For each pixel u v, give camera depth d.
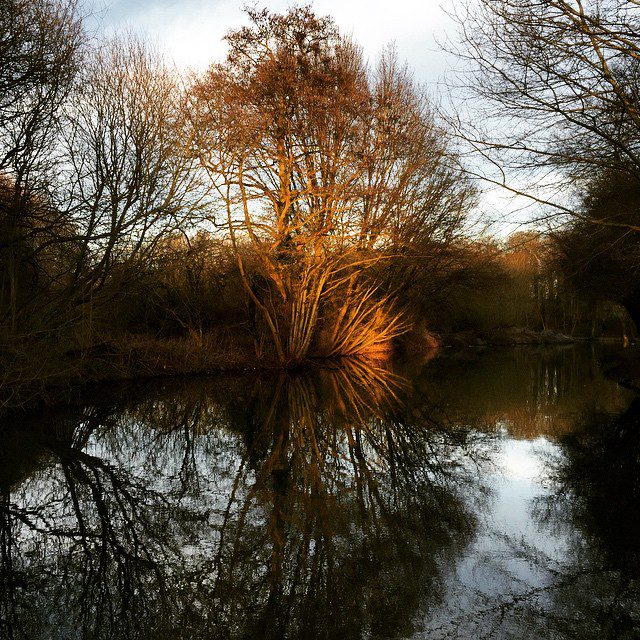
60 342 12.12
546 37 7.54
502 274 34.47
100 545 5.17
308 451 9.20
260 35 16.80
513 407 13.71
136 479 7.43
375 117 18.25
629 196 11.65
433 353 35.50
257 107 16.88
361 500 6.52
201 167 14.01
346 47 19.53
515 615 3.70
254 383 17.14
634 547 4.96
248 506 6.29
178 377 17.58
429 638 3.41
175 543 5.19
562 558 4.70
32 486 7.04
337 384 17.59
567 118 7.87
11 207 10.66
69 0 11.23
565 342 56.50
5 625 3.77
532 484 7.16
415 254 22.03
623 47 7.35
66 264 12.42
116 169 12.18
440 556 4.79
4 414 10.98
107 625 3.74
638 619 3.68
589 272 19.78
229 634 3.56
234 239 18.45
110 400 13.64
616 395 15.78
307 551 4.95
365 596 4.05
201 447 9.45
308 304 20.89
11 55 10.04
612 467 7.98
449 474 7.69
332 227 17.84
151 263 13.83
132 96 12.72
